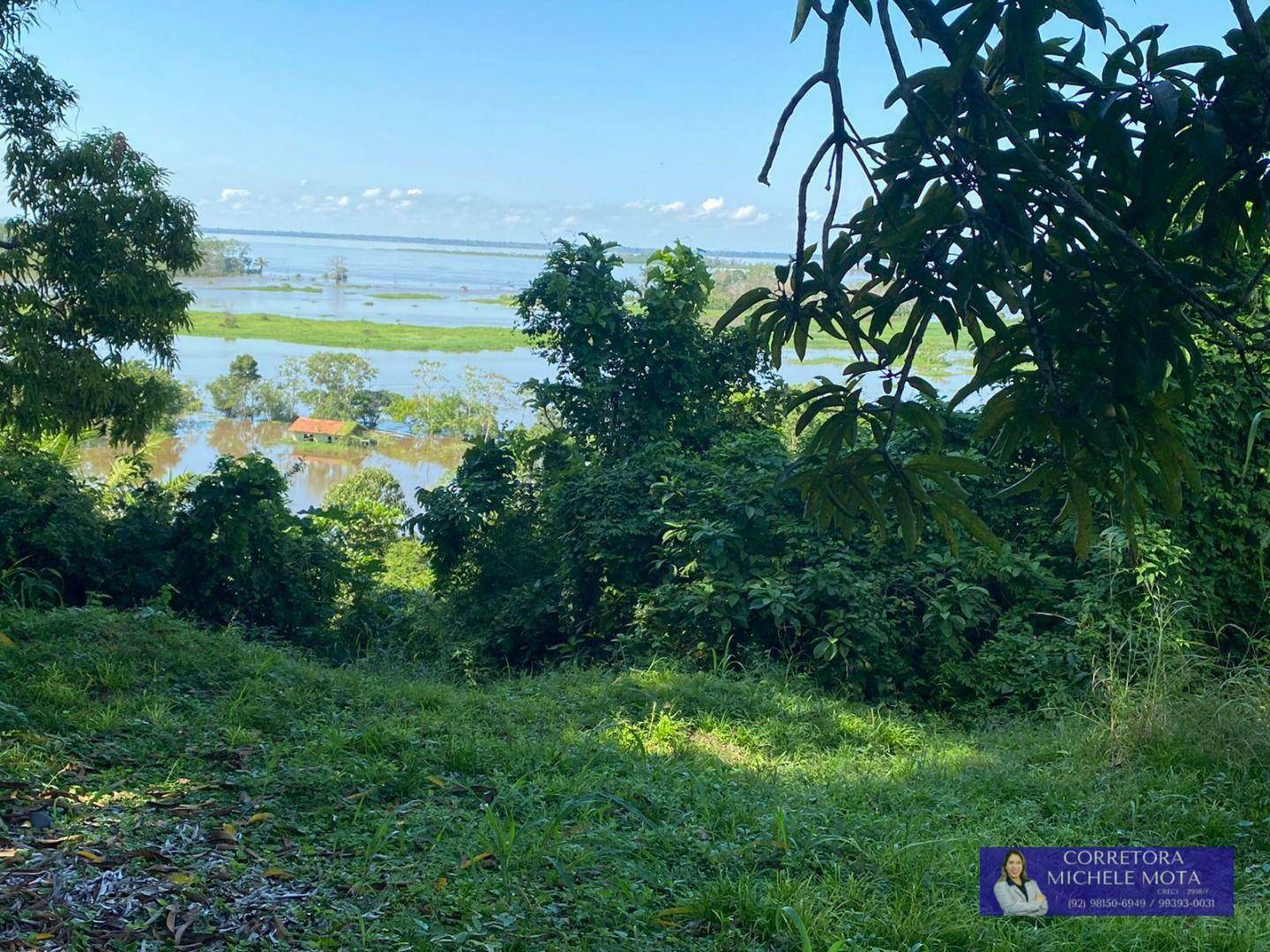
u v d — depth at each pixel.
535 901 3.31
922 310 1.86
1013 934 3.35
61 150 12.65
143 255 13.11
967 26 1.64
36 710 4.79
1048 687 7.07
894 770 5.54
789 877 3.65
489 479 11.07
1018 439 1.92
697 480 9.38
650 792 4.57
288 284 181.88
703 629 7.91
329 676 6.27
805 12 1.80
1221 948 3.36
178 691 5.55
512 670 9.34
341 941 2.92
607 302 12.37
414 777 4.47
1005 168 1.72
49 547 8.49
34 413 12.40
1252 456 8.00
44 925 2.83
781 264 1.92
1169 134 1.61
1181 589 7.50
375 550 15.36
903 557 8.10
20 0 12.32
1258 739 5.17
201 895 3.11
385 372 62.44
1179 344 1.75
